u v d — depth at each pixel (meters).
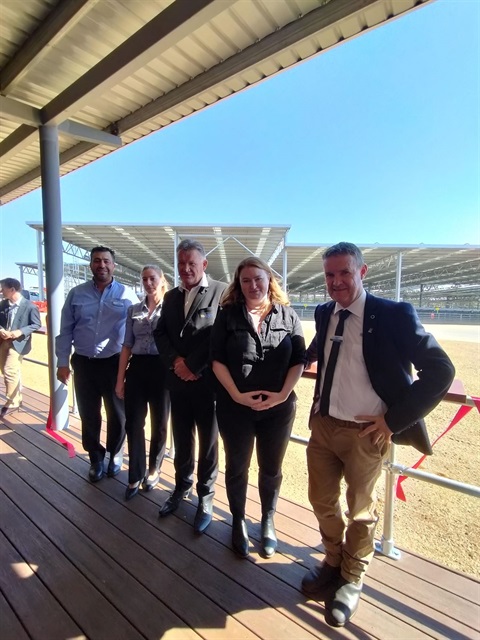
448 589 1.60
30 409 4.05
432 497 2.92
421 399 1.26
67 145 4.09
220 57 2.55
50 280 3.38
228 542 1.90
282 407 1.79
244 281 1.68
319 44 2.33
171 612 1.47
